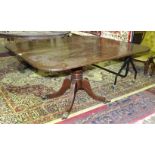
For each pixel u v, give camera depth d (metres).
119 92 2.62
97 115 2.17
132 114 2.19
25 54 2.11
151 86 2.79
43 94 2.56
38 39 2.91
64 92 2.47
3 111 2.20
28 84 2.82
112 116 2.15
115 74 3.04
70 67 1.75
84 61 1.88
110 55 2.06
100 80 2.96
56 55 2.07
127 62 2.89
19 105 2.32
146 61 3.05
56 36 3.06
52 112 2.20
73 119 2.10
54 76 3.07
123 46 2.44
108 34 3.54
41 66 1.74
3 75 3.11
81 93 2.57
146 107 2.31
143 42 3.38
